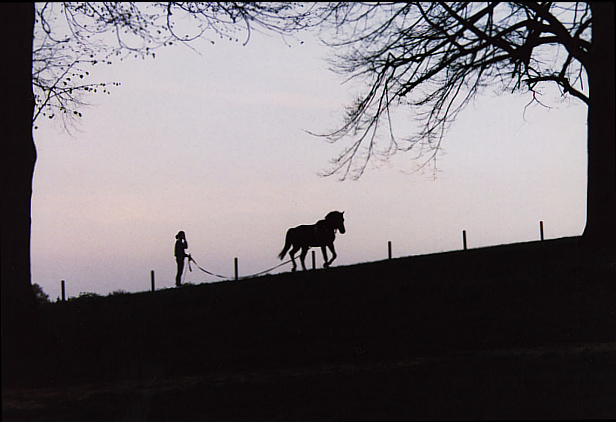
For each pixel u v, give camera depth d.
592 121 25.61
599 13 22.30
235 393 15.05
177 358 18.59
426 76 26.52
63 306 25.34
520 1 24.62
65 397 14.98
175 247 35.19
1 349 16.44
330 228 31.19
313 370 17.47
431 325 20.84
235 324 21.28
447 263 27.33
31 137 17.67
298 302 23.19
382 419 12.45
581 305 22.08
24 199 17.34
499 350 18.91
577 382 13.95
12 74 17.20
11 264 17.03
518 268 25.58
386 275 26.03
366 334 20.28
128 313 22.80
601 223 26.03
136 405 14.29
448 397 13.45
